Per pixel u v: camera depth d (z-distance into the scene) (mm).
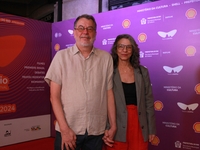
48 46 3586
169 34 2576
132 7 2834
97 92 1752
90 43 1770
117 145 1894
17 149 3006
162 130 2656
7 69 3035
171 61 2574
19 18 3166
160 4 2627
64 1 4523
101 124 1805
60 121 1665
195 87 2438
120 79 1920
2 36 2969
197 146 2436
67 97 1713
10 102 3080
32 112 3352
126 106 1887
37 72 3408
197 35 2406
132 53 1994
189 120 2482
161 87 2650
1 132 2996
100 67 1810
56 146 1790
